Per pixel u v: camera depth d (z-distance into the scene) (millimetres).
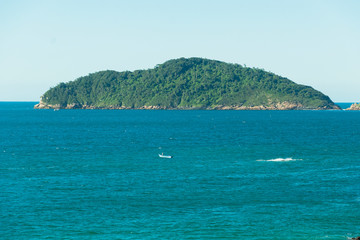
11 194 72375
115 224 57812
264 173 90875
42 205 66062
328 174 89562
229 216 60688
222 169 96125
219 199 69312
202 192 74062
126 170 95125
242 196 71188
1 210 63375
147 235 53844
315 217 60031
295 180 83250
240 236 53406
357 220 58875
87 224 57781
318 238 52625
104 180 83812
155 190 75438
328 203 66750
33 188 76750
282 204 66312
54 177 86688
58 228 56375
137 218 60062
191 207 65062
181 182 81938
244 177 86500
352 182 81375
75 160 110562
